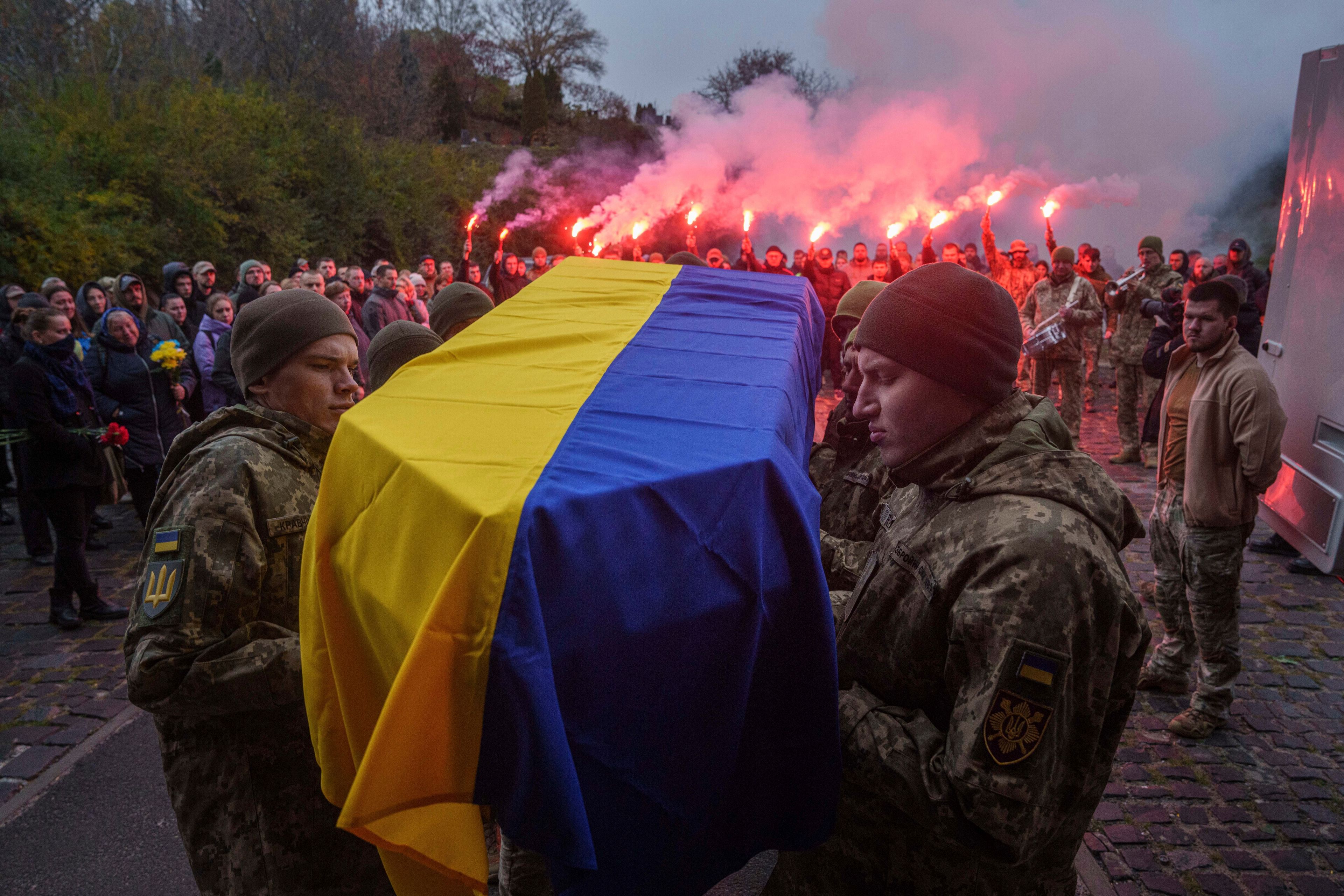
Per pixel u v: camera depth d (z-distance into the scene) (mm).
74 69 18672
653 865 1110
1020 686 1125
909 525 1415
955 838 1187
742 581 1107
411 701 940
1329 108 4391
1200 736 3562
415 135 33688
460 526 980
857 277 12633
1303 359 4582
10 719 3893
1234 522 3400
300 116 23266
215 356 6730
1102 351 13109
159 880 2871
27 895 2805
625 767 1050
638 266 2566
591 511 997
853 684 1419
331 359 1907
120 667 4398
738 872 2855
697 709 1099
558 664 975
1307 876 2777
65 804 3264
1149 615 4852
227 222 17750
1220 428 3354
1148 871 2805
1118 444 8719
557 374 1494
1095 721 1204
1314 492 4469
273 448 1815
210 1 28359
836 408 2543
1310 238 4574
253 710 1717
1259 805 3148
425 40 48000
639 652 1030
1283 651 4344
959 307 1291
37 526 5848
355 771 1274
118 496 4973
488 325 1861
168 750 1771
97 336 5676
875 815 1377
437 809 1047
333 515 1255
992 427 1327
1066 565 1154
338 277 8961
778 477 1163
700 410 1332
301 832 1778
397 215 25688
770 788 1251
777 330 1897
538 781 940
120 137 15820
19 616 5012
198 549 1655
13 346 5988
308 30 31141
